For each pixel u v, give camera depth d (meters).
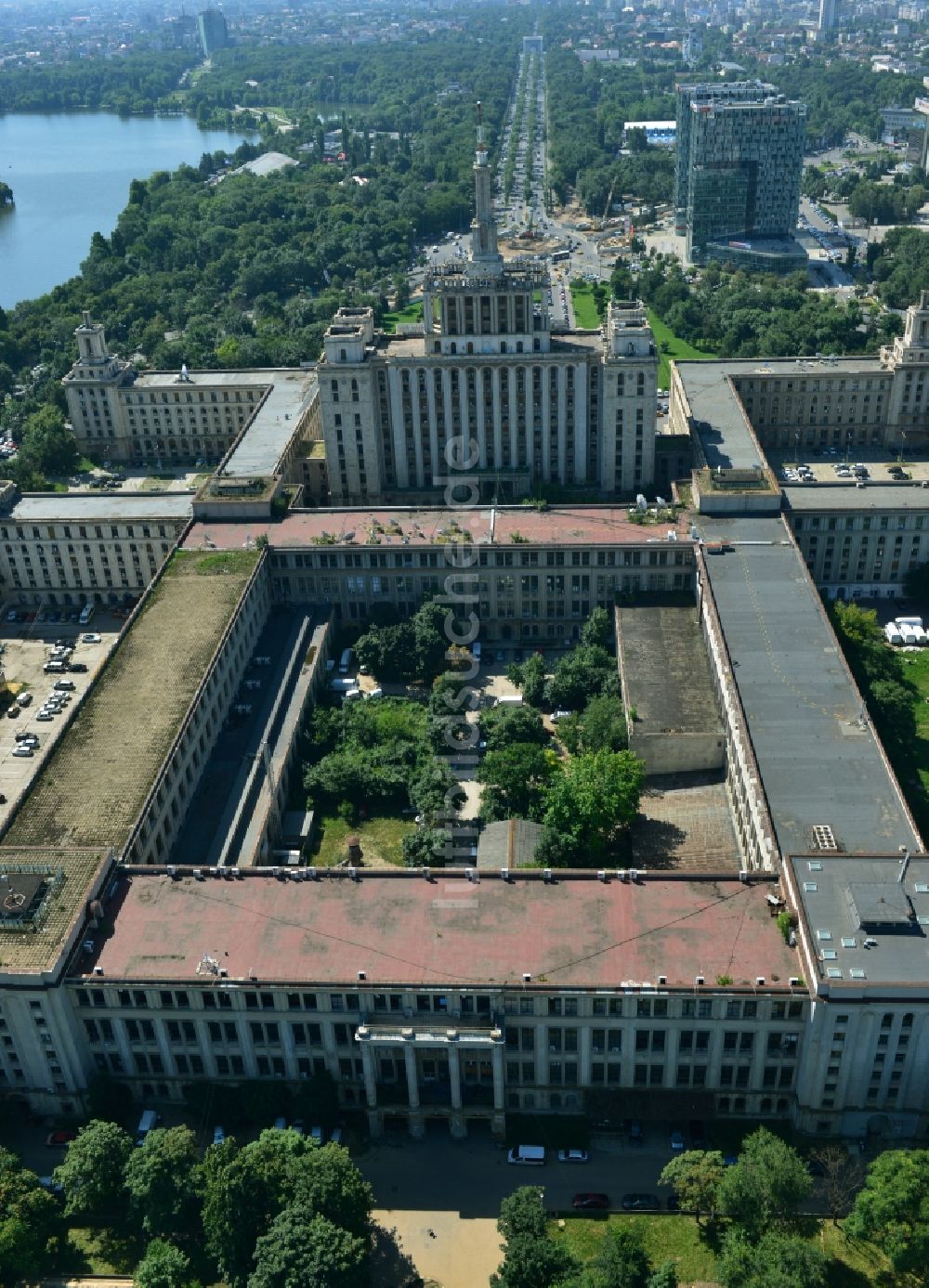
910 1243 160.38
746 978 182.25
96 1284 173.25
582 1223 179.25
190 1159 179.25
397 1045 184.25
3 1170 179.00
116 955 193.00
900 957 178.62
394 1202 183.50
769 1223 168.12
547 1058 190.88
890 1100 185.12
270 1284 160.75
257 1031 192.50
